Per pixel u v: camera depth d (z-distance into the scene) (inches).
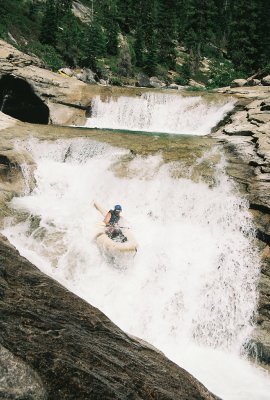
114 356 145.6
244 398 250.2
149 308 336.5
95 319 162.7
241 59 2481.5
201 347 317.7
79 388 118.1
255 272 346.0
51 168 502.0
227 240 380.8
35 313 143.6
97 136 558.3
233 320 330.6
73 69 1707.7
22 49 1489.9
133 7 2901.1
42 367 118.1
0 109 817.5
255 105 682.8
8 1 1895.9
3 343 119.6
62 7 2314.2
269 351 297.9
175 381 152.7
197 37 2709.2
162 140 548.4
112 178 474.9
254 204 390.0
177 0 3228.3
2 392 105.9
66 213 422.3
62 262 354.3
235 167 450.9
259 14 2487.7
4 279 158.4
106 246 365.7
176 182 446.9
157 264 360.5
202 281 347.3
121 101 803.4
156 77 2126.0
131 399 126.7
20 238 377.7
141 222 426.9
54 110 784.9
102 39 1962.4
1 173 459.8
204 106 761.0
